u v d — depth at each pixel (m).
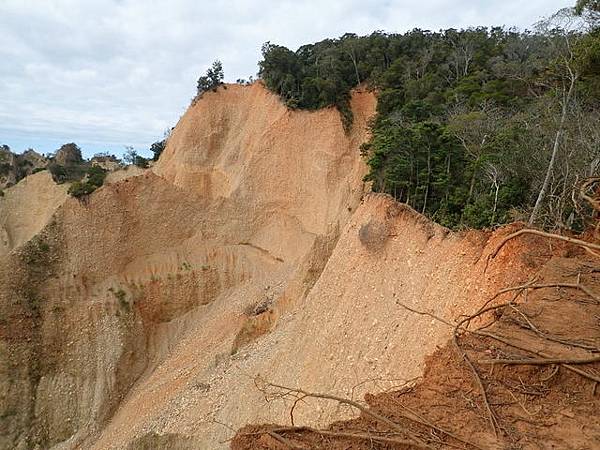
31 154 55.72
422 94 34.25
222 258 32.16
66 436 24.12
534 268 9.26
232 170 36.81
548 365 5.98
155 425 19.06
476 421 5.33
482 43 43.81
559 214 13.78
